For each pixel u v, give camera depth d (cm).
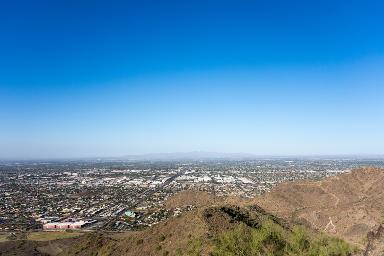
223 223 6706
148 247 7050
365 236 8662
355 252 6956
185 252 5947
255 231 6181
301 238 6266
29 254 10669
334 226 10462
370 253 7025
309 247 6238
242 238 5922
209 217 6931
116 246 8131
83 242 9431
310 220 11175
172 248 6444
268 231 6012
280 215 11544
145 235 7631
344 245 6862
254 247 5634
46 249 11175
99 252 8288
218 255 5434
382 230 8575
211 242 5875
